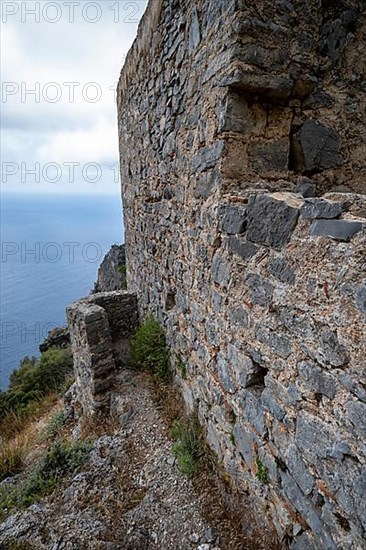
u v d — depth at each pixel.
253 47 2.02
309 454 1.49
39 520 2.44
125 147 5.60
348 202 1.30
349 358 1.23
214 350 2.51
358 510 1.23
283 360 1.64
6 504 2.77
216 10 2.19
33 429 5.37
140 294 5.29
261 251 1.78
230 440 2.32
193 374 3.10
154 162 3.97
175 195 3.33
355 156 2.48
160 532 2.23
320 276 1.36
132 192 5.38
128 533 2.25
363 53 2.41
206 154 2.43
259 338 1.84
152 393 3.85
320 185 2.43
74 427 4.44
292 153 2.39
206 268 2.56
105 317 4.21
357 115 2.45
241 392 2.10
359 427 1.20
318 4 2.19
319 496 1.45
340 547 1.35
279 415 1.71
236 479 2.27
